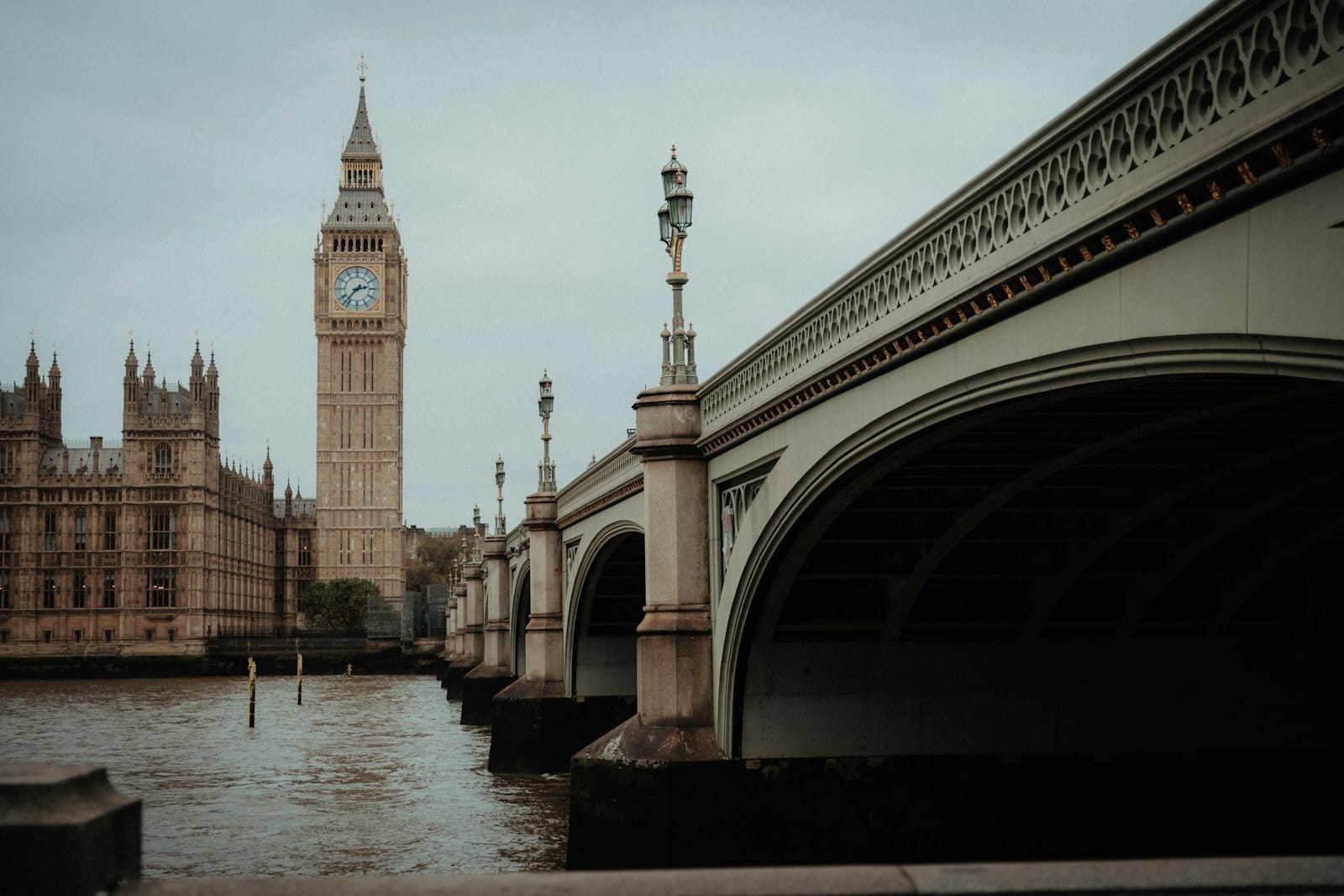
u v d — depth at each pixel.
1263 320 10.09
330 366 197.88
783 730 24.83
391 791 41.53
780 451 22.08
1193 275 11.05
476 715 70.06
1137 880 5.52
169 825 34.41
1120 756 24.81
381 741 60.22
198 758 52.06
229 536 177.25
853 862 24.50
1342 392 13.55
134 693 112.00
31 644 162.12
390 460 197.12
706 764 24.77
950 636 24.97
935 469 19.27
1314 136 9.09
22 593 162.50
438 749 56.03
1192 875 5.54
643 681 26.52
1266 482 19.73
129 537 164.12
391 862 29.25
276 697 101.62
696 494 26.94
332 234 198.62
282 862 29.31
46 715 80.94
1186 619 25.00
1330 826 24.88
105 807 5.88
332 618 182.00
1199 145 10.31
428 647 157.50
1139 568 23.53
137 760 51.41
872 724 24.84
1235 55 9.84
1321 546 23.67
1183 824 24.62
